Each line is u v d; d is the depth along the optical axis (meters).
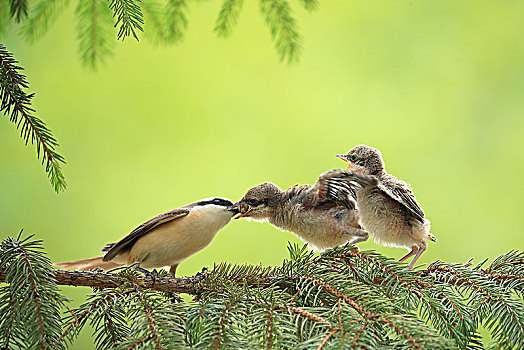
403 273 4.43
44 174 5.18
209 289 4.42
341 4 5.88
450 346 4.33
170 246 4.51
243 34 5.91
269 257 5.01
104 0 4.56
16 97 4.39
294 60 4.64
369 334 4.34
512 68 5.50
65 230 5.10
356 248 4.45
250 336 4.34
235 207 4.54
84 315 4.38
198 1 4.64
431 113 5.49
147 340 4.34
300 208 4.59
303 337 4.36
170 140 5.59
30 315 4.36
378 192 4.58
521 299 4.43
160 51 5.82
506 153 5.24
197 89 5.77
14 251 4.39
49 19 4.56
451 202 5.16
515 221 5.04
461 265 4.45
